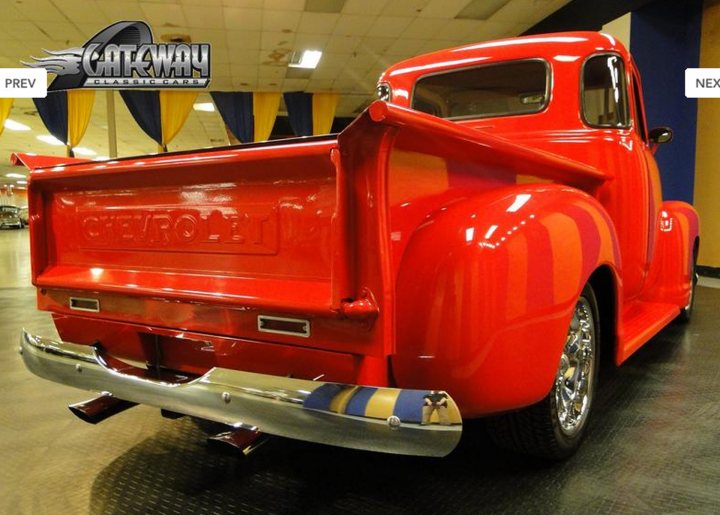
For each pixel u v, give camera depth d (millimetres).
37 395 2889
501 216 1481
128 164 1663
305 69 12242
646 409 2471
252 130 14586
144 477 1936
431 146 1379
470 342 1368
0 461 2086
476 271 1377
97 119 17453
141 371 1758
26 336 2027
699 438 2158
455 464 1964
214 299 1517
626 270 2535
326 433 1305
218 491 1823
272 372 1522
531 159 1712
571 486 1791
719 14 7969
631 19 8219
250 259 1490
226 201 1532
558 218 1633
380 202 1238
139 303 1755
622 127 2506
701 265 8461
